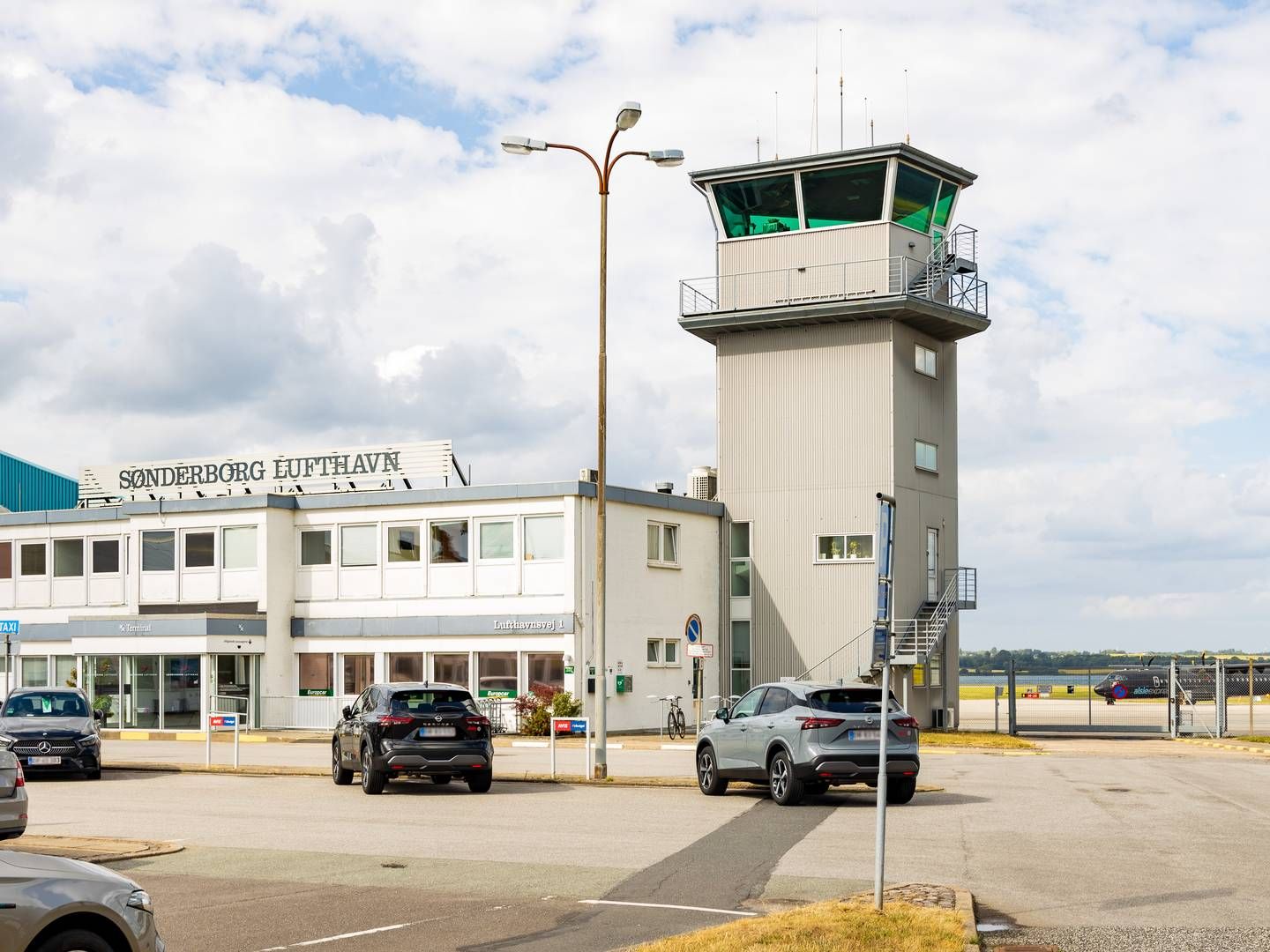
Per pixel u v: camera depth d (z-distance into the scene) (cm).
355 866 1473
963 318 4734
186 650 4312
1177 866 1461
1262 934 1095
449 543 4272
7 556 5041
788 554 4691
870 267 4600
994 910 1206
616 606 4206
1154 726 4559
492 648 4169
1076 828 1806
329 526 4472
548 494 4106
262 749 3709
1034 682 15638
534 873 1424
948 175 4738
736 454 4797
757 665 4706
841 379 4669
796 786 2077
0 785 1404
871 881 1362
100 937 793
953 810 2030
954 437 4988
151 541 4669
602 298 2767
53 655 4878
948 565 4894
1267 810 2028
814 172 4659
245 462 4738
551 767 2636
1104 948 1045
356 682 4381
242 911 1207
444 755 2286
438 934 1102
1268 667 4266
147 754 3522
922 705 4719
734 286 4794
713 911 1200
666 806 2116
